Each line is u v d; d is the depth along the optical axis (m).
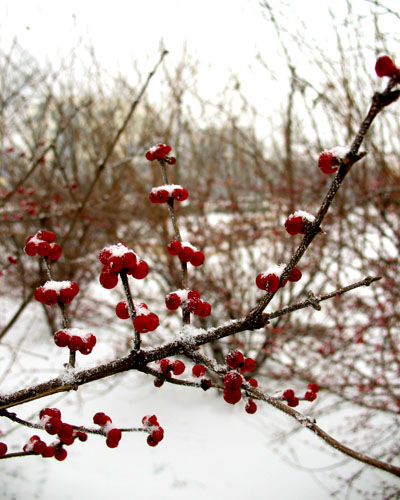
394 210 4.00
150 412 3.53
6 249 4.43
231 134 4.59
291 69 3.28
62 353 4.57
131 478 2.72
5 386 3.67
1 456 1.00
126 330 5.18
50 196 4.55
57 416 0.99
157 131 4.51
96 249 5.37
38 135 4.38
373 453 2.82
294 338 3.80
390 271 3.89
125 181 5.07
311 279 3.86
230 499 2.53
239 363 1.04
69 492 2.54
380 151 3.45
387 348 3.42
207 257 4.16
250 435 3.17
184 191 1.26
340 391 3.31
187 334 1.08
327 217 3.86
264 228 4.16
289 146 3.86
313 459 2.87
